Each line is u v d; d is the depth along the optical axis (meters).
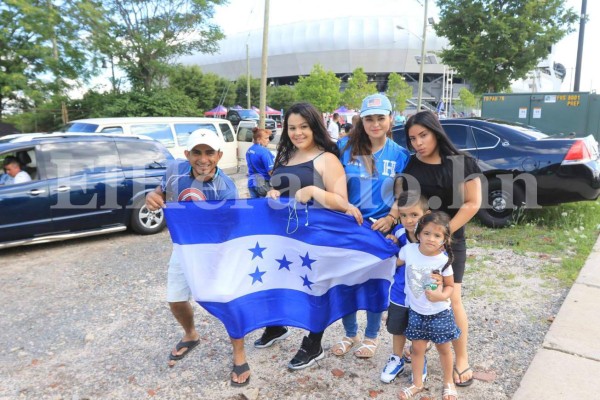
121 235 7.45
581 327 3.85
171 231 3.12
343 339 3.67
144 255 6.31
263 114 16.11
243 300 3.17
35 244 6.92
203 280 3.08
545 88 53.44
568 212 7.64
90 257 6.25
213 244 3.12
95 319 4.29
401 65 90.81
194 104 24.91
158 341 3.86
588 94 12.01
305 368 3.40
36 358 3.61
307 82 50.88
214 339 3.87
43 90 18.89
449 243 2.77
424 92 92.94
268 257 3.25
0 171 6.32
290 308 3.30
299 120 3.16
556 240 6.38
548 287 4.82
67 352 3.70
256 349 3.71
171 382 3.26
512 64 18.42
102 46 20.48
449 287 2.80
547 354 3.44
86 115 22.20
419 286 2.81
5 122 19.44
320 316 3.37
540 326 3.96
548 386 3.05
